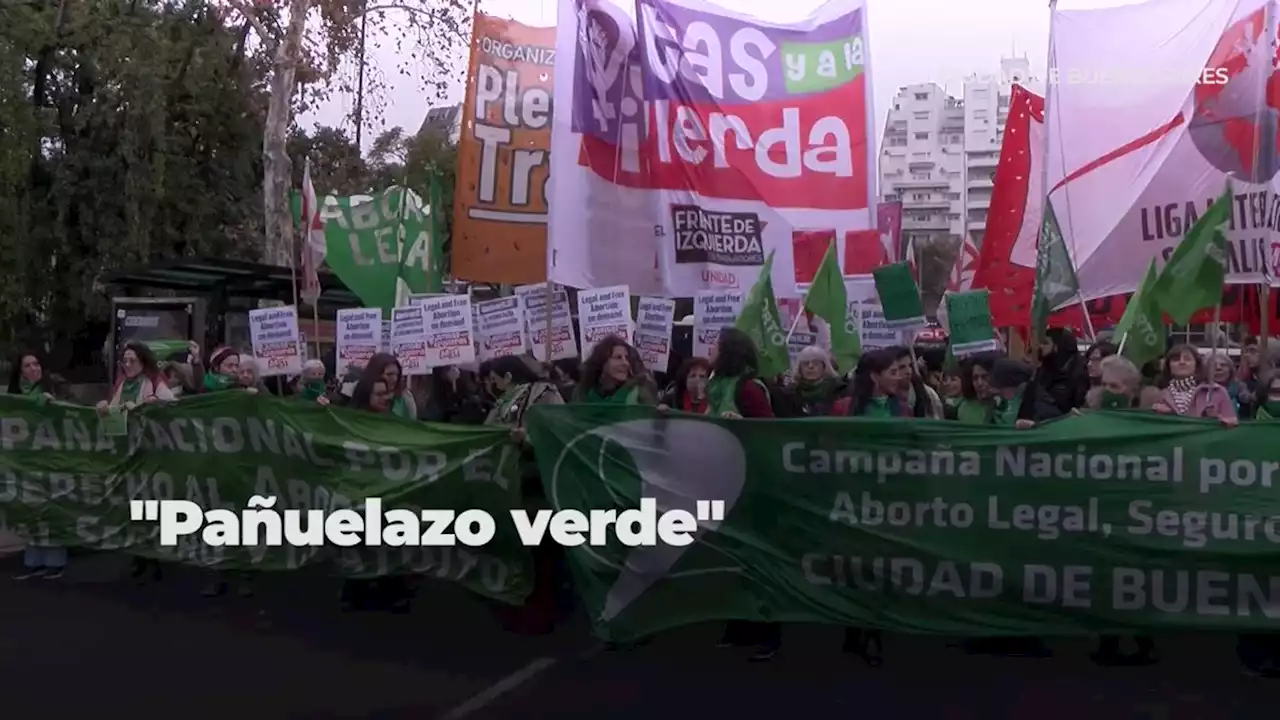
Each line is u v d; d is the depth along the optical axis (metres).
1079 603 6.23
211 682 6.31
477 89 10.08
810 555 6.49
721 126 9.72
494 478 7.16
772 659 6.73
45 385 10.46
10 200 20.62
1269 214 9.09
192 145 24.62
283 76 18.66
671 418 6.63
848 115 10.03
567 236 9.10
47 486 8.54
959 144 95.06
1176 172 9.46
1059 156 9.84
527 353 10.27
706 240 9.60
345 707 5.90
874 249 10.05
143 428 8.21
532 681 6.34
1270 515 6.02
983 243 12.88
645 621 6.64
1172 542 6.13
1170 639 7.00
